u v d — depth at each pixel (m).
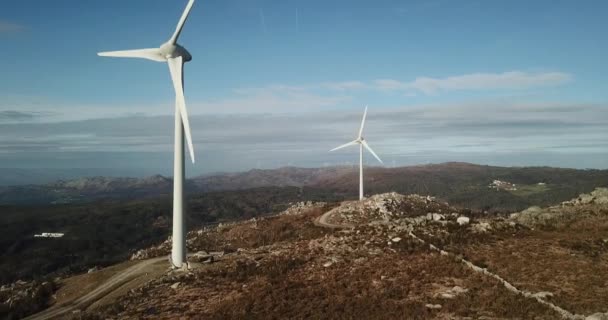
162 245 101.25
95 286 59.25
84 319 44.66
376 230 63.38
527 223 61.41
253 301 41.38
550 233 55.44
